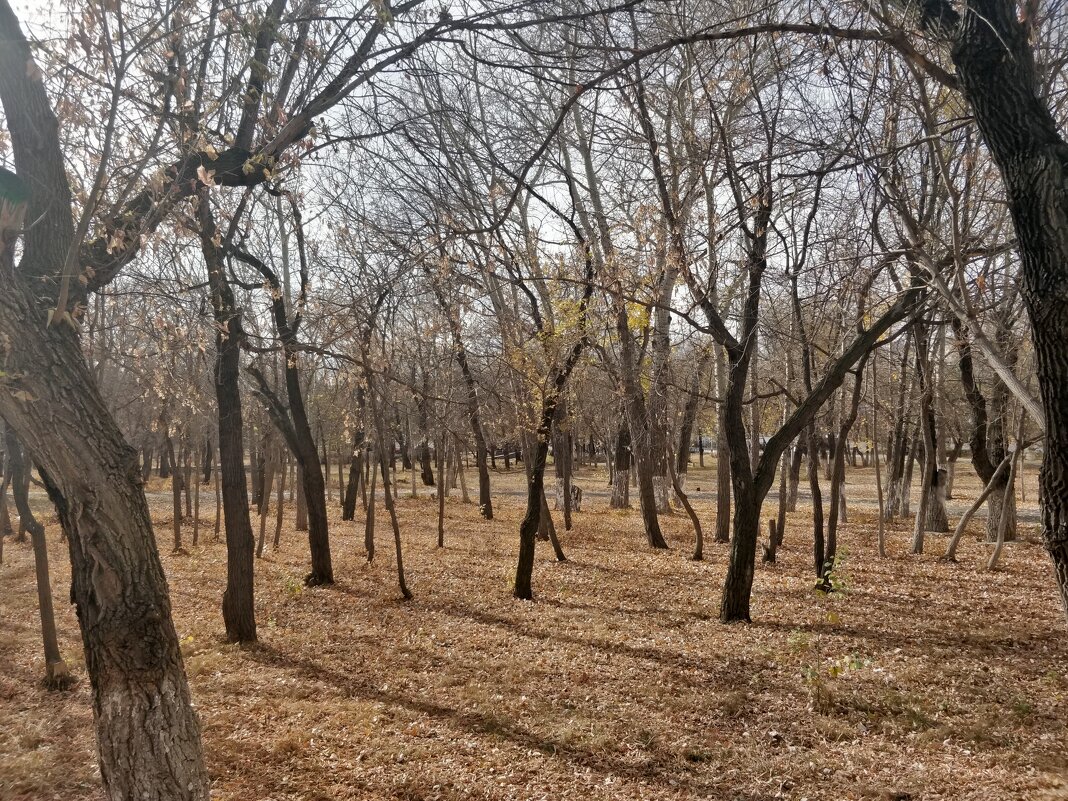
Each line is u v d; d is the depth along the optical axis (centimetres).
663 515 2147
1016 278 622
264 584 1237
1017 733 561
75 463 328
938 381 1516
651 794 507
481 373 1569
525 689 712
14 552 1580
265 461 1761
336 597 1128
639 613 987
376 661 816
